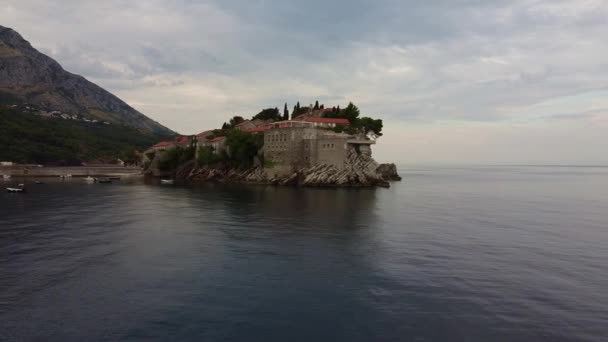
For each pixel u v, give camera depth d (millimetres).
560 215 83312
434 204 99750
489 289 36344
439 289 36219
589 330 28562
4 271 40250
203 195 111938
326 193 117312
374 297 34281
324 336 27578
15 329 28188
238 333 27875
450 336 27609
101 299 33469
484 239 56938
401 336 27609
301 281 38156
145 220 69688
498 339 27234
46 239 54219
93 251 48125
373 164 149625
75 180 175375
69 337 27203
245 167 166250
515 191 150125
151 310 31406
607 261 46031
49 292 34812
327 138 139250
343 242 53688
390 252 48844
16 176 187875
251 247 50594
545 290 36250
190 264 43188
